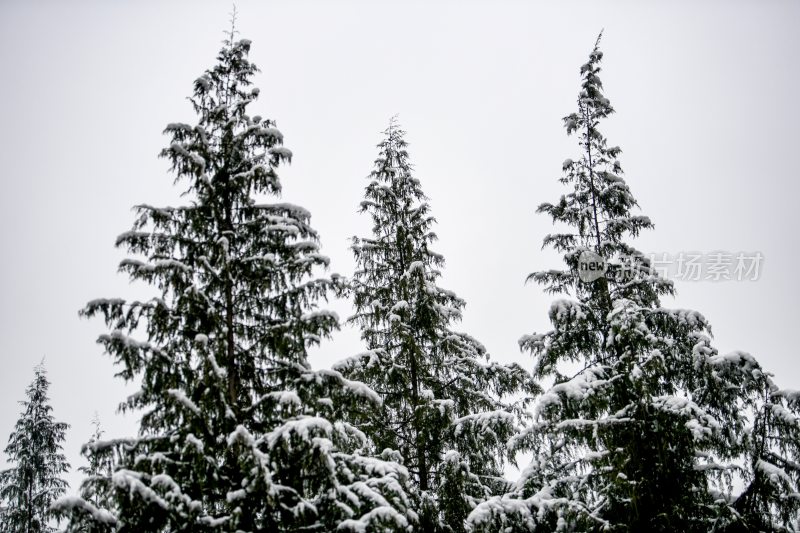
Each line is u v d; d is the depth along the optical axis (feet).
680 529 32.32
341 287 31.40
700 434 30.04
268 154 33.68
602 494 34.81
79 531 24.40
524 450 35.91
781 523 32.12
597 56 44.91
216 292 32.45
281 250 32.27
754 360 33.24
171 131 32.76
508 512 32.45
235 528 25.30
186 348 30.17
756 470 32.32
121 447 26.71
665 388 37.63
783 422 32.24
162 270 28.99
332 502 27.40
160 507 23.62
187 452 25.46
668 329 36.88
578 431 34.42
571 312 37.37
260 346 31.81
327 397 30.78
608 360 38.78
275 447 26.94
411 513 29.71
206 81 34.50
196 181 31.94
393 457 37.55
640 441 33.65
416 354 41.27
